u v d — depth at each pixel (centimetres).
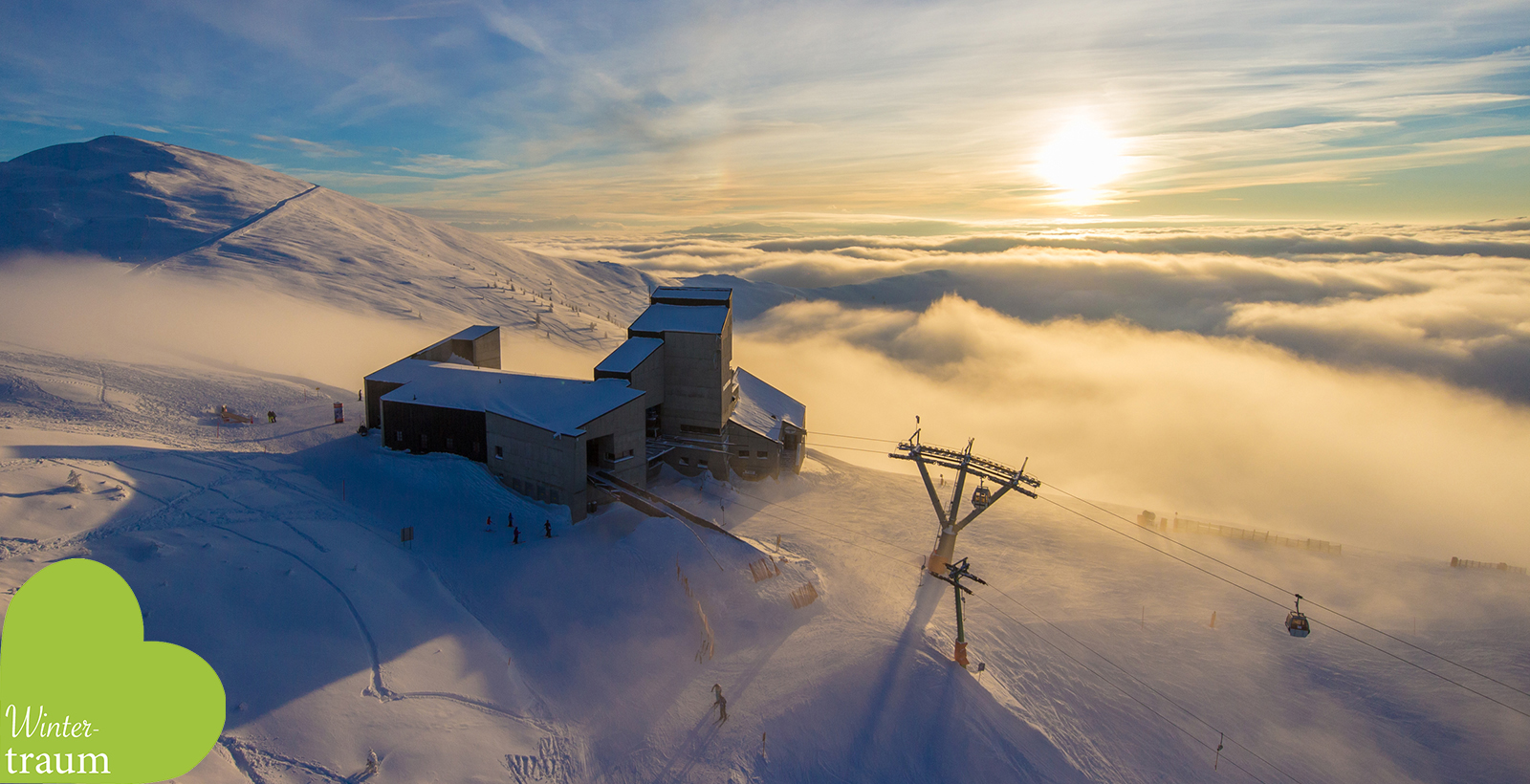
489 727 2838
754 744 3025
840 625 3988
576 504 4822
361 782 2409
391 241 18850
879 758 3072
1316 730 3744
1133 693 3872
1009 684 3741
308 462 5253
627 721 3073
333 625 3159
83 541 3397
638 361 5969
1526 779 3481
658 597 3944
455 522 4597
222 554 3491
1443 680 4197
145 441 5103
